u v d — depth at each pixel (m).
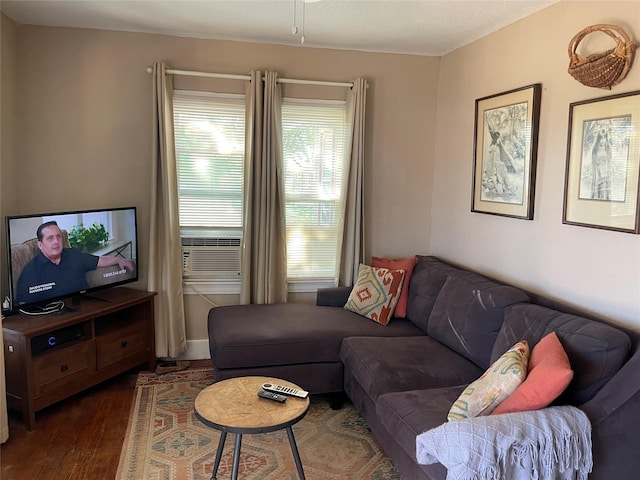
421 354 2.90
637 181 2.30
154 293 3.70
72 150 3.69
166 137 3.70
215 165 3.94
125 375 3.71
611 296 2.49
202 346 4.06
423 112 4.25
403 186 4.29
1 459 2.60
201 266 4.01
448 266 3.66
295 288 4.20
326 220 4.21
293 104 4.01
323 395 3.48
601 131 2.50
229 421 2.05
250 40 3.85
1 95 3.32
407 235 4.34
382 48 4.02
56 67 3.60
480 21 3.27
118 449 2.71
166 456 2.65
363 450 2.77
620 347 2.04
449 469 1.72
